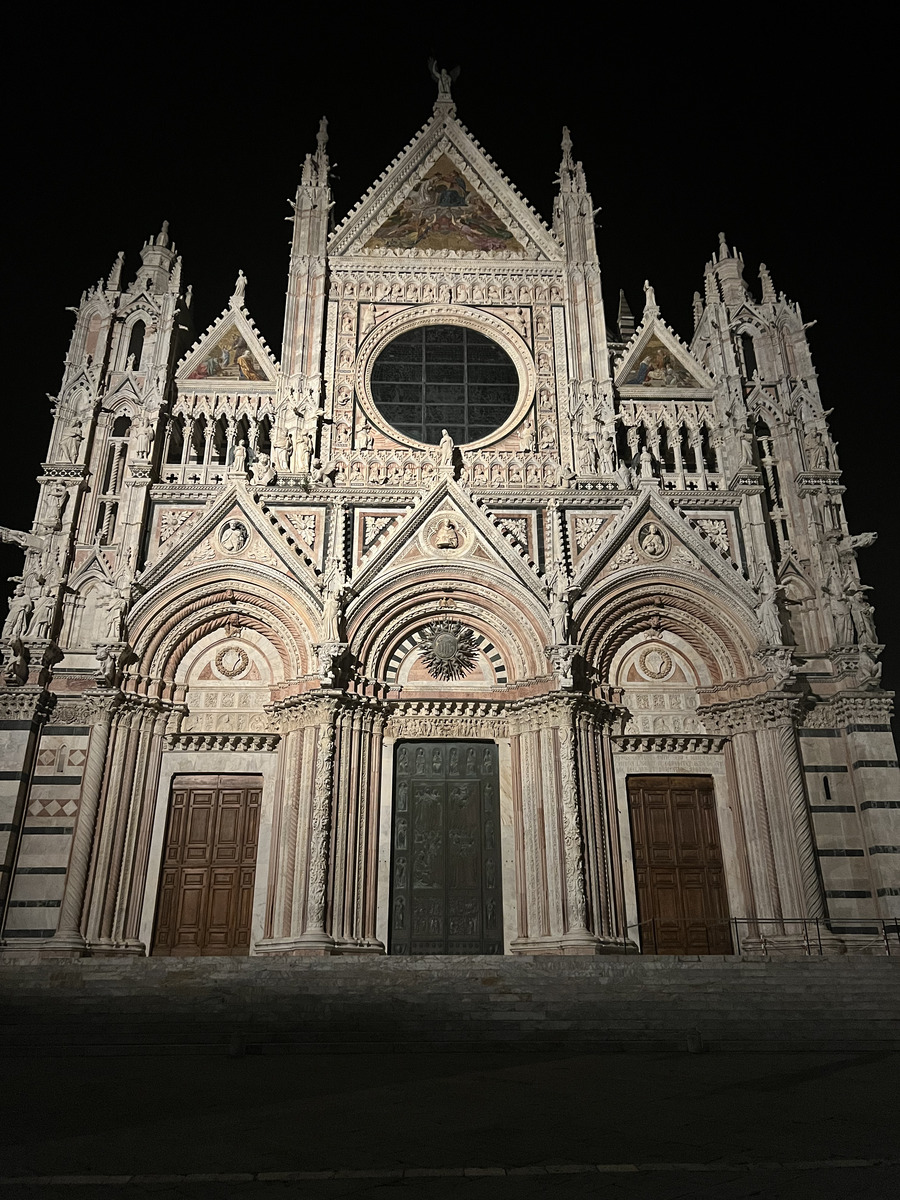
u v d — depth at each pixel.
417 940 28.17
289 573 31.39
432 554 32.00
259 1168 7.75
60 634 30.48
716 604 31.88
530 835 28.78
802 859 27.86
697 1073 12.90
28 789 28.14
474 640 32.09
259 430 36.31
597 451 34.91
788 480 34.91
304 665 30.38
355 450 35.59
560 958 21.62
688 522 32.97
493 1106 10.41
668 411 36.88
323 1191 7.08
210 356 37.09
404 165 41.25
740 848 29.53
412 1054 15.40
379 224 40.12
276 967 21.45
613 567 32.16
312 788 28.41
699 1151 8.29
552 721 29.50
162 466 34.31
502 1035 16.47
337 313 37.97
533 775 29.50
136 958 22.95
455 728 30.70
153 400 34.66
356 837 28.31
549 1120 9.61
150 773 29.30
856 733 29.59
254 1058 14.95
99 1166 7.82
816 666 31.31
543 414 36.66
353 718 29.48
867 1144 8.51
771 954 26.31
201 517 31.89
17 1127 9.38
